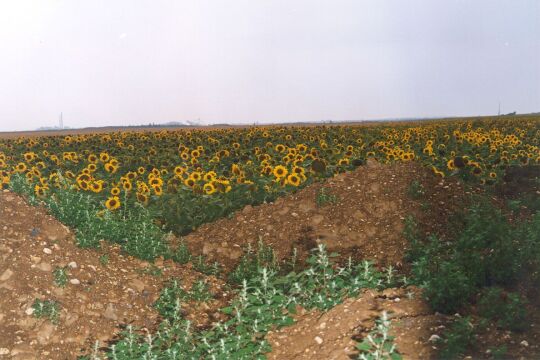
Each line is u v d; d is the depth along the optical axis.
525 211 10.92
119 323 7.13
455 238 9.55
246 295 6.90
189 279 8.37
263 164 14.59
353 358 5.39
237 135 27.84
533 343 5.42
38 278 7.22
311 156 15.55
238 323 6.38
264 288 7.01
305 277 7.90
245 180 13.06
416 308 6.31
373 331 5.53
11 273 7.12
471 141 21.94
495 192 12.41
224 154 18.64
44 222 8.32
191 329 7.01
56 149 25.55
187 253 9.77
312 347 5.84
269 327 6.43
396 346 5.42
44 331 6.57
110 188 13.20
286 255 9.73
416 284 7.25
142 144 25.98
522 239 7.88
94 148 24.78
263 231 10.37
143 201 11.69
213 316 7.56
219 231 10.61
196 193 12.26
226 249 10.02
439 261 7.48
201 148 19.56
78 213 9.30
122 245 8.96
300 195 11.16
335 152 18.08
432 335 5.54
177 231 11.12
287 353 5.89
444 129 32.00
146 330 7.09
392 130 29.50
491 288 6.39
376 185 11.13
